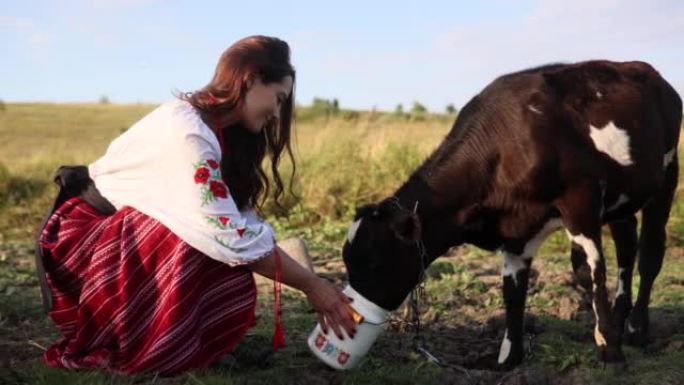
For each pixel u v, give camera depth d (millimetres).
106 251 3658
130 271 3631
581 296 5848
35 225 10570
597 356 4324
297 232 9125
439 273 6863
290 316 5180
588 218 4250
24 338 4602
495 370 4441
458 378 4043
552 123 4215
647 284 5047
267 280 6410
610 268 7363
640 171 4547
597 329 4277
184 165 3545
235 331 3777
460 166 4238
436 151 4379
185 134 3543
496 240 4434
